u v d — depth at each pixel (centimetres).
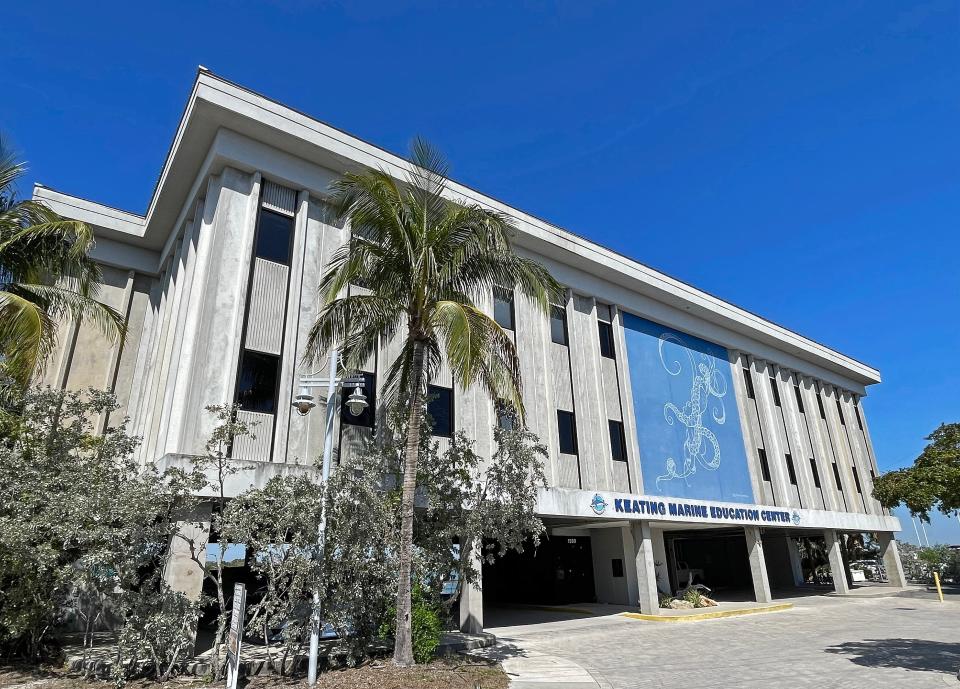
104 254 2078
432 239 1250
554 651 1524
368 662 1193
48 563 1069
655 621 2119
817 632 1845
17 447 1199
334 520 1168
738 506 2642
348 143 1798
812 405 3584
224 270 1556
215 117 1598
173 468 1135
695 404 2778
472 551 1444
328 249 1745
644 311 2681
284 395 1532
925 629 1883
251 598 1692
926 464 1703
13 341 1172
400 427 1384
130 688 1046
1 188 1326
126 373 2028
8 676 1127
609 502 2131
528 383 2112
